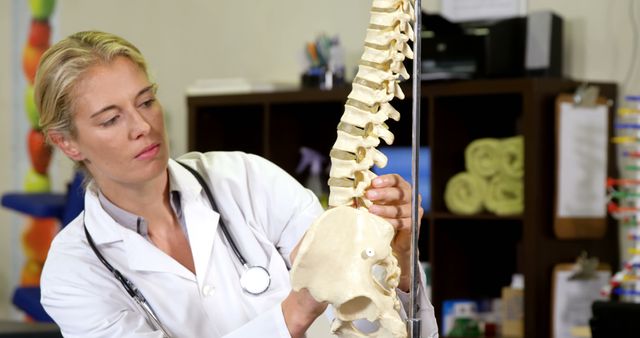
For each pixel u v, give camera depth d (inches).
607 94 154.3
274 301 78.7
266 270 78.7
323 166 184.4
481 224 167.6
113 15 228.4
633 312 97.1
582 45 160.4
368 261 56.7
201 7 211.5
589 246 154.1
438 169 159.5
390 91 60.2
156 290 77.4
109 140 72.3
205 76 211.0
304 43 194.2
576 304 149.4
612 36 157.3
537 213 146.2
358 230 57.2
